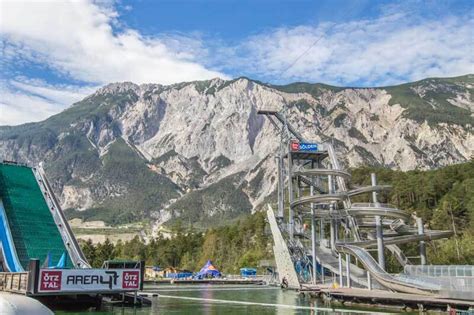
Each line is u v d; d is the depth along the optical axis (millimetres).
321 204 101250
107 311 43969
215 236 188250
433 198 142875
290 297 67000
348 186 107000
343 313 45719
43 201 75250
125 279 46281
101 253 154750
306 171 91438
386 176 183625
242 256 161625
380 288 68000
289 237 96500
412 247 100625
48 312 13242
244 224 197625
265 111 116875
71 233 69812
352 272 83375
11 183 75562
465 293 46969
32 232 66750
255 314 44188
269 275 122438
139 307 48469
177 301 58156
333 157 106312
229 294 73312
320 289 65438
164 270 153500
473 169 156875
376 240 72438
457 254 93688
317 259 90000
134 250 194375
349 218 88438
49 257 55438
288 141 109188
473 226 110000
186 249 194125
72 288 43031
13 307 12586
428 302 47281
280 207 109125
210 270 133375
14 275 45031
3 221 66938
